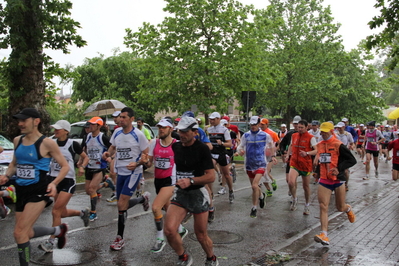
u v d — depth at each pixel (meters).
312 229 6.69
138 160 5.68
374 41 9.14
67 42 12.66
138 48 19.28
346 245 5.72
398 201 9.40
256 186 7.36
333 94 27.69
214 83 18.20
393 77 13.83
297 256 5.22
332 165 5.83
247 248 5.67
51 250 5.28
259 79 19.64
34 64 12.27
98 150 7.20
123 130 5.78
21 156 4.21
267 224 7.09
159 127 5.35
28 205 4.21
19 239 4.16
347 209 6.19
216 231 6.56
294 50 27.22
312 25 27.81
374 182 12.98
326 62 26.97
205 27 18.72
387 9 8.59
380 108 36.31
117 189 5.78
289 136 9.55
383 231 6.54
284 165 17.00
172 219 4.22
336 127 12.00
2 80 12.70
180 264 4.40
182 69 18.36
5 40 11.70
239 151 7.87
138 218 7.30
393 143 9.99
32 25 11.90
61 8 12.17
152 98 19.12
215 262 4.45
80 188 10.54
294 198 8.29
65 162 4.37
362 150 19.67
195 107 17.58
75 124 14.33
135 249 5.50
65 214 5.76
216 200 9.27
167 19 18.88
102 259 5.05
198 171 4.32
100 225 6.80
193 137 4.31
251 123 7.61
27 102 12.30
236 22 18.48
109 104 15.04
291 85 27.14
